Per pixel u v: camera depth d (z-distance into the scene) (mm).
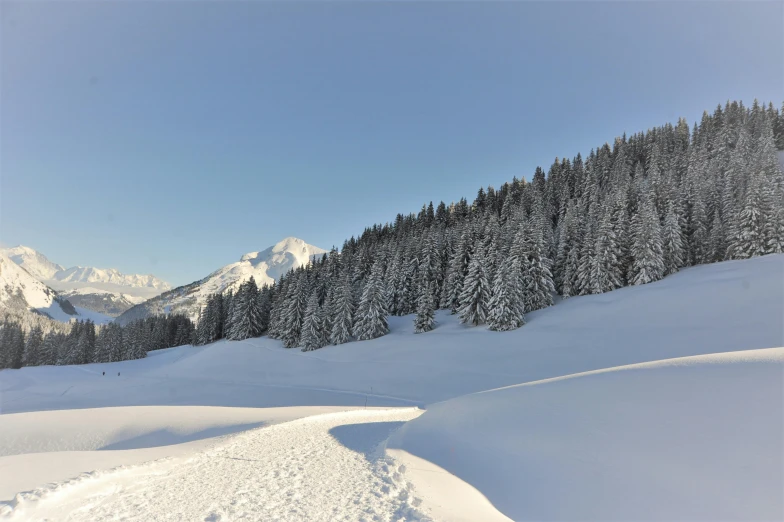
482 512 5914
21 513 5422
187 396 38125
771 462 5730
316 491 6703
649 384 9305
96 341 84312
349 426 14711
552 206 75812
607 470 7004
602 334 34500
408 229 96625
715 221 49344
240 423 16719
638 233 46219
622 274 48625
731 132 79312
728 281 37156
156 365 69062
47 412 19812
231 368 51906
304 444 10898
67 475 7594
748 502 5223
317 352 51656
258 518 5496
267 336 68125
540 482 7250
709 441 6680
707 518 5207
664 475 6344
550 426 9383
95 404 38781
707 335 28828
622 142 100312
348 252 88938
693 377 8805
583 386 10812
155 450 10305
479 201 96938
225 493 6578
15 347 79688
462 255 58969
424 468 8281
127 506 5922
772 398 6949
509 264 48406
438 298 63219
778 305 30016
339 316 54031
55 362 82562
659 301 37781
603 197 66688
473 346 39562
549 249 55844
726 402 7414
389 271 69000
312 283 72375
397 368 38625
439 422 12664
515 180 95250
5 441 15734
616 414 8672
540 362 31922
